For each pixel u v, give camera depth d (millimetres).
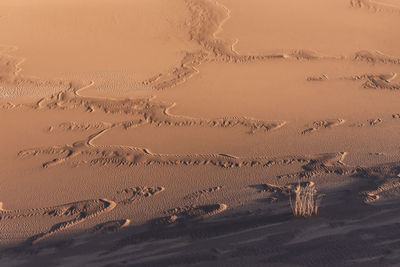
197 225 7328
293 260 6328
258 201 7938
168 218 7559
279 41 15633
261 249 6617
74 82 13008
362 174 8609
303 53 14734
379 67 13844
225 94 12297
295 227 7090
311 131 10438
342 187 8234
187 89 12625
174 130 10633
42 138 10383
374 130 10422
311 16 17688
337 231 6922
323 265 6191
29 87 12781
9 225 7590
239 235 6992
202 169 9070
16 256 6828
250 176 8773
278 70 13688
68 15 17297
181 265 6387
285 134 10344
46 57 14578
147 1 18531
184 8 17969
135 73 13570
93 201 8148
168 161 9375
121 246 6918
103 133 10547
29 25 16625
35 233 7359
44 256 6793
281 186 8375
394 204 7559
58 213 7863
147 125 10883
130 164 9305
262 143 10008
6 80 13141
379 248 6453
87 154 9703
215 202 7988
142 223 7469
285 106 11633
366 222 7113
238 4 18656
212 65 14070
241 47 15195
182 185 8555
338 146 9773
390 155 9305
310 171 8836
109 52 14938
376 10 18344
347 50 14992
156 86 12805
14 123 11031
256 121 10922
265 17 17578
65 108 11695
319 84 12820
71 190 8539
